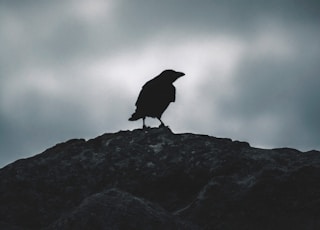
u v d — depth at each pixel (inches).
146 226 414.9
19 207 499.2
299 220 450.0
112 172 525.7
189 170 519.2
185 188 517.3
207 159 522.6
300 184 463.5
